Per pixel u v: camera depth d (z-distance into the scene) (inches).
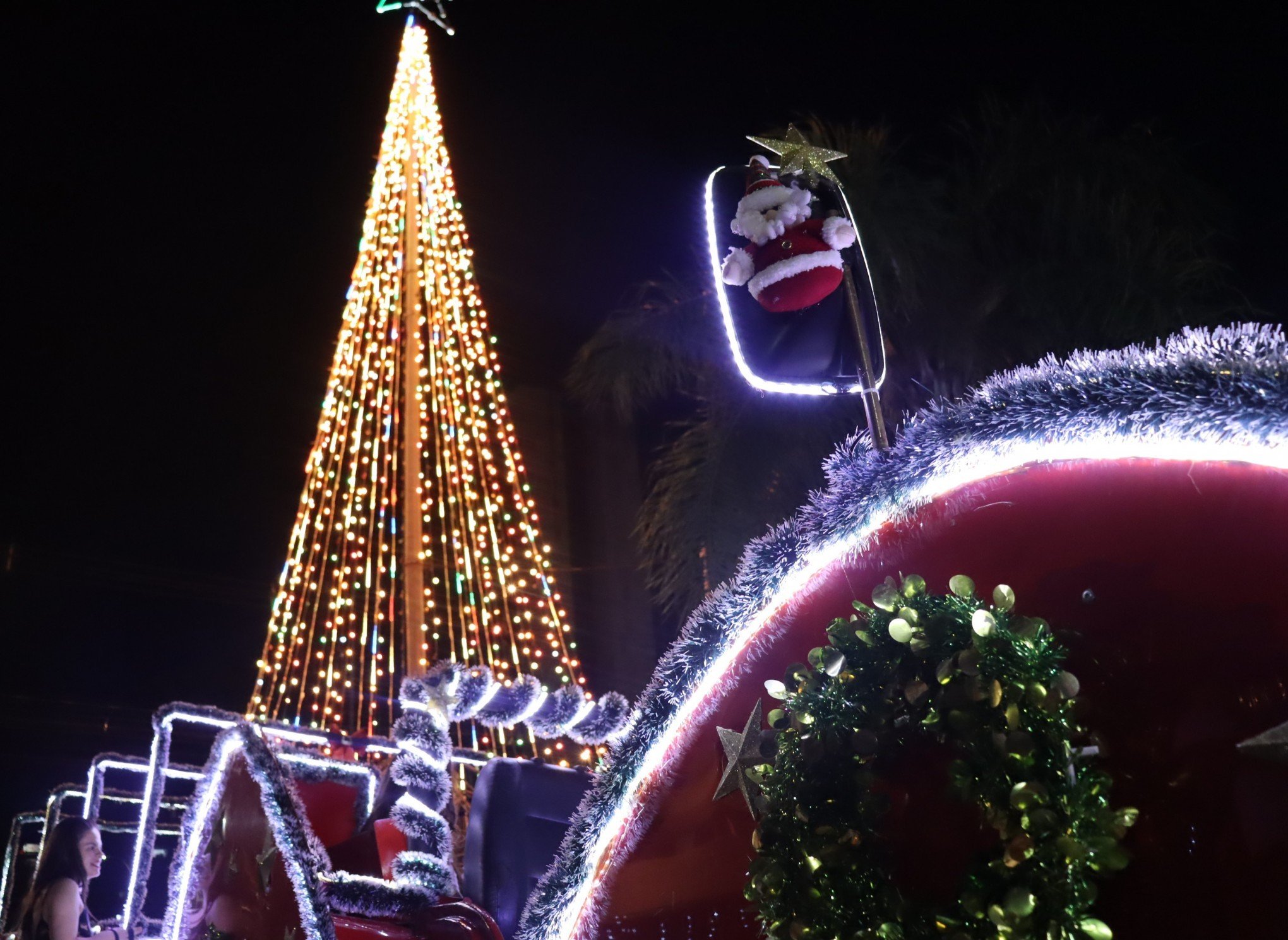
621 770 82.5
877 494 69.3
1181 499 57.1
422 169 555.2
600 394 394.9
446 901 107.6
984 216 363.6
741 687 76.9
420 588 472.1
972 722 56.7
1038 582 61.4
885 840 61.8
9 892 236.5
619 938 78.7
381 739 167.2
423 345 539.8
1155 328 337.4
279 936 103.0
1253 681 51.8
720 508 363.9
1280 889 49.0
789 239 81.6
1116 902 53.6
